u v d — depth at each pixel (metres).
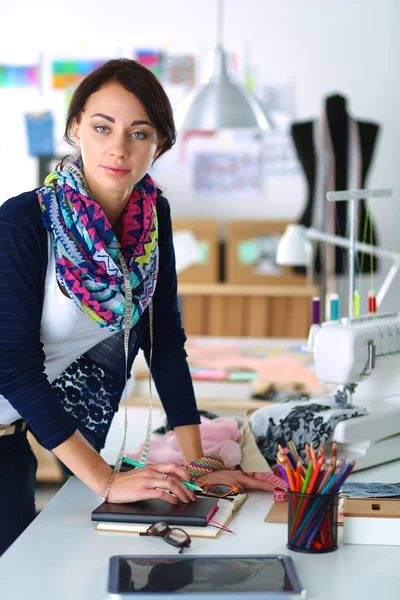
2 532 2.03
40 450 4.60
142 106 1.77
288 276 5.72
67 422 1.81
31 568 1.51
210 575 1.43
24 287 1.77
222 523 1.73
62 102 6.21
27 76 6.20
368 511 1.66
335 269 5.44
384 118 6.08
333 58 6.07
